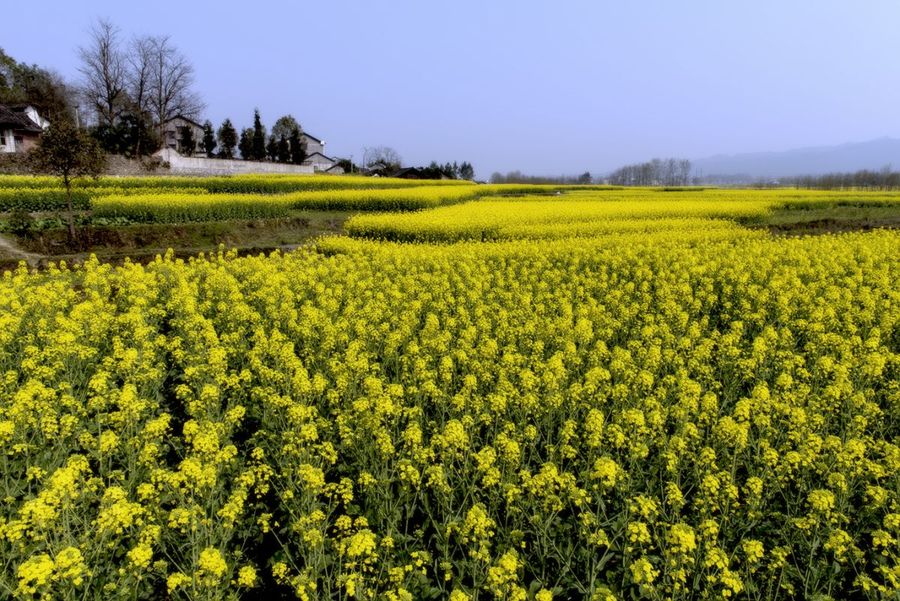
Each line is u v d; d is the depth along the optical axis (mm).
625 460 7082
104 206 27703
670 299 13000
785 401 7820
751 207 32344
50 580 4902
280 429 7844
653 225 25625
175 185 44312
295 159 93625
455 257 17906
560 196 50750
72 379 9289
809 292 13344
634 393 8258
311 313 11602
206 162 68500
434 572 5605
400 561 5609
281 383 8734
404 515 6422
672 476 6660
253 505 6266
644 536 5020
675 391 8508
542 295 13672
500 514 6379
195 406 7816
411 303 13000
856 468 6188
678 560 5059
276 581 5473
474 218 26172
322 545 5266
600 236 22797
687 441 6883
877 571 5426
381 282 14805
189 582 5023
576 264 17031
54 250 23922
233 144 89438
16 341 11078
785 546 5348
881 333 10984
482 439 7691
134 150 65562
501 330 10984
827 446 6496
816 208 38906
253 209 31328
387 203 35906
